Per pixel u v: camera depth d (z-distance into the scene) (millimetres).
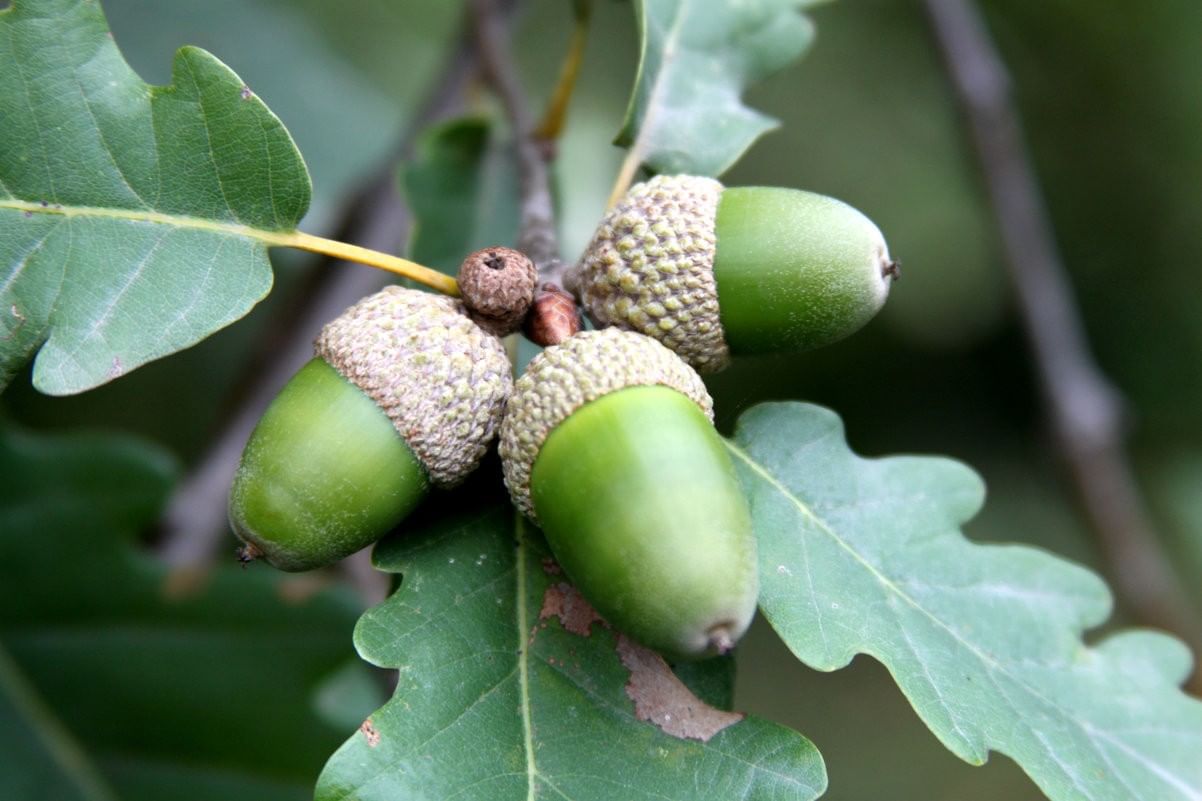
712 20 242
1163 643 226
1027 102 414
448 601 206
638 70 230
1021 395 406
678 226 210
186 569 259
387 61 392
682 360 211
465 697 203
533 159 247
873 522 219
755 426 220
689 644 193
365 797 197
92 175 207
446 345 204
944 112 405
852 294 208
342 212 298
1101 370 415
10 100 205
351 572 273
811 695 424
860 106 407
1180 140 399
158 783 259
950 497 223
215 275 208
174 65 207
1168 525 390
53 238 206
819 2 246
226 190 209
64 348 204
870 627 211
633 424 198
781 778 201
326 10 393
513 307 208
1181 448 407
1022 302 313
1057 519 400
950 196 400
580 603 208
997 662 217
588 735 203
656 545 193
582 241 347
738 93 241
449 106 296
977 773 412
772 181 401
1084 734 217
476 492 212
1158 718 221
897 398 408
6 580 255
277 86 340
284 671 260
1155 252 408
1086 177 413
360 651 202
